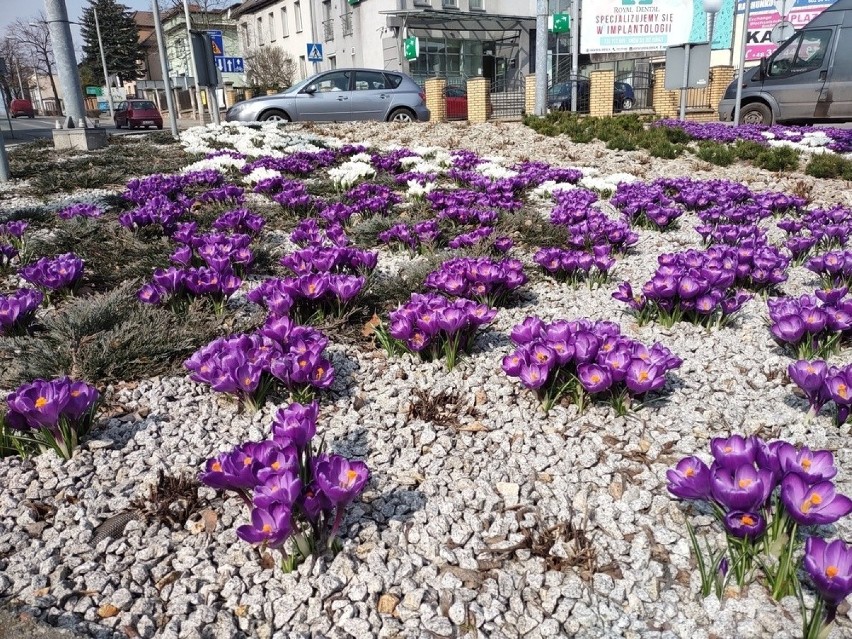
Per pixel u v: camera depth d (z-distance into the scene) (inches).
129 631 85.1
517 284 191.5
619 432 126.7
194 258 219.1
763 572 90.1
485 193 331.6
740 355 160.1
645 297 183.2
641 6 1071.6
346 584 92.3
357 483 90.7
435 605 88.7
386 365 158.1
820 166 426.6
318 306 176.7
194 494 108.9
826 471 91.7
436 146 561.9
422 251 251.0
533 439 126.6
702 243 271.7
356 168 388.8
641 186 346.0
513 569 95.0
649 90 1198.3
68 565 96.3
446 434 128.6
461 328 156.3
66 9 541.3
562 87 1123.9
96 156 481.4
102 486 114.0
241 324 171.6
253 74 1860.2
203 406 138.9
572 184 387.5
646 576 92.1
